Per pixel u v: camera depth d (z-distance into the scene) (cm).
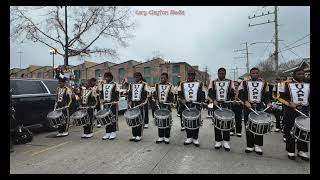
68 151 633
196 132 688
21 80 831
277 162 559
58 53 2025
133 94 751
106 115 735
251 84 637
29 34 1966
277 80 960
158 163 543
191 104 687
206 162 552
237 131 828
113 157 582
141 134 752
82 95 803
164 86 727
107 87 777
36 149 652
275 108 919
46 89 902
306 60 1736
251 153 626
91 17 2131
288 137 584
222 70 693
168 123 692
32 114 833
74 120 762
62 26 2041
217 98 687
